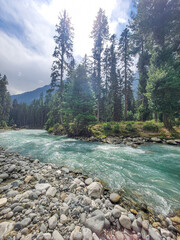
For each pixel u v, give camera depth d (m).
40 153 6.96
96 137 12.38
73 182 3.65
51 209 2.42
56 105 26.02
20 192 3.06
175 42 13.24
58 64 19.66
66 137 13.81
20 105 65.50
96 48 20.50
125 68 20.70
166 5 13.26
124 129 14.20
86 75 13.47
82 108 12.95
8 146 8.66
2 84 38.19
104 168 4.84
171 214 2.45
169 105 11.38
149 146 9.18
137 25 17.38
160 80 11.38
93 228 1.94
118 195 3.01
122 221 2.12
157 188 3.43
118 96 25.52
